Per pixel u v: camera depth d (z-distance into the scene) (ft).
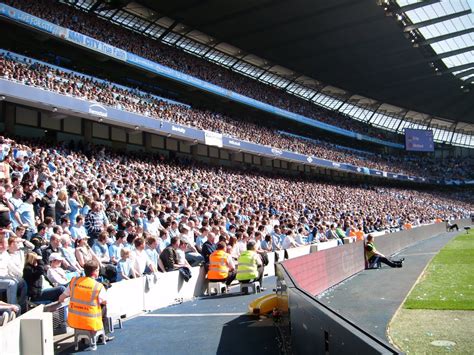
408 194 240.32
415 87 233.96
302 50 180.86
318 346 14.99
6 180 42.93
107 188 67.92
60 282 32.42
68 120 108.27
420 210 208.33
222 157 160.76
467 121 299.99
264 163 182.39
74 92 95.91
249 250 47.73
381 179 253.44
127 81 134.92
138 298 37.99
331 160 196.03
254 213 89.56
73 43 105.19
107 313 30.89
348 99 243.81
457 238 123.54
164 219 57.52
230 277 49.49
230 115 166.50
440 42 184.03
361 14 151.74
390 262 68.85
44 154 70.44
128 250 38.45
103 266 37.42
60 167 69.97
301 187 163.73
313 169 211.82
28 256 30.60
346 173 230.68
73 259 36.52
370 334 10.89
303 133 215.31
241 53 179.52
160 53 140.26
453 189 284.00
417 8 150.51
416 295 42.60
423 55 192.75
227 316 35.47
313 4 143.33
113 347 27.58
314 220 96.02
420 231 125.08
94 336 27.35
